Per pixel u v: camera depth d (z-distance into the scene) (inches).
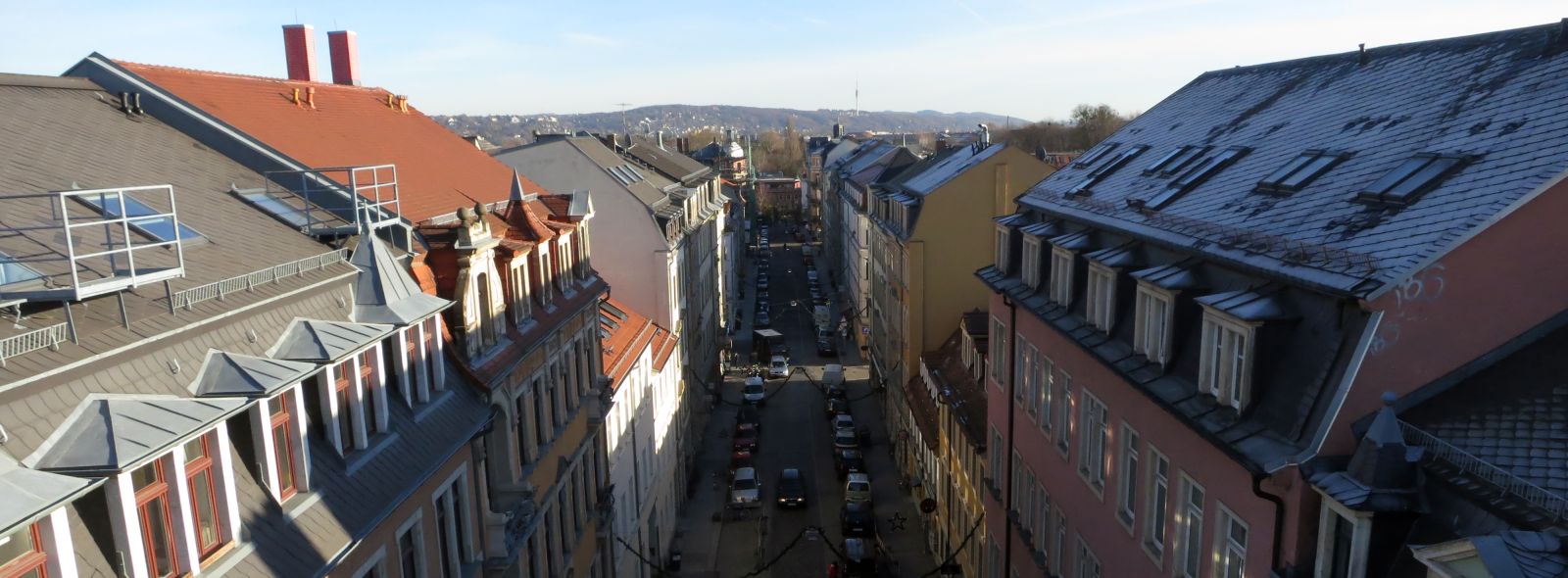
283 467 444.5
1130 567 633.6
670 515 1471.5
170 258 426.3
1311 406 429.7
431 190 840.9
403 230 621.9
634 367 1208.2
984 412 1134.4
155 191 507.5
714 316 2388.0
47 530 302.8
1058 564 805.9
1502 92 494.6
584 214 1024.9
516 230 826.2
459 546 640.4
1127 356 633.0
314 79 1056.8
